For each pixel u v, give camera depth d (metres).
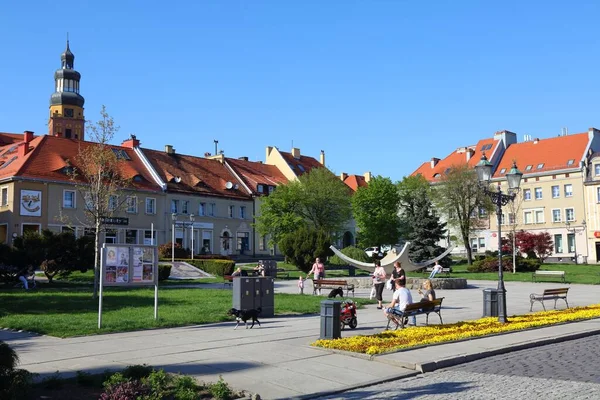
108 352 14.12
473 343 15.55
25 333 17.17
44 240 33.88
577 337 17.55
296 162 92.31
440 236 55.16
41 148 58.50
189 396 9.32
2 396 8.74
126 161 66.69
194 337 16.58
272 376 11.77
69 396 9.67
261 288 21.78
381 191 71.88
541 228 80.88
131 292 30.69
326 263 56.19
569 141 82.44
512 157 86.19
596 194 76.44
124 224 61.34
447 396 10.31
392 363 13.00
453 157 94.56
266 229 65.81
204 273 49.88
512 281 44.47
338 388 10.91
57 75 119.44
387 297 30.83
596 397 10.03
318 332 17.62
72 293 29.41
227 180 76.75
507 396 10.22
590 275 49.03
